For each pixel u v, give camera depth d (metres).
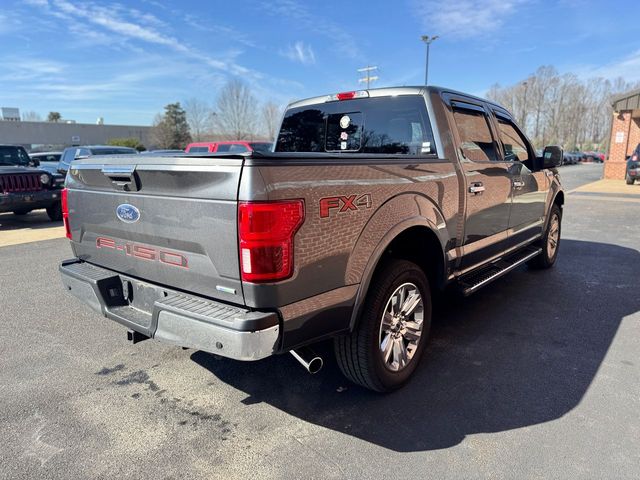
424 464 2.30
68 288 3.12
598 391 2.96
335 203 2.34
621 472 2.21
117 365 3.43
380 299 2.72
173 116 56.78
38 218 11.48
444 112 3.43
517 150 4.61
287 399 2.95
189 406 2.88
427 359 3.44
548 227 5.51
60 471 2.28
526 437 2.50
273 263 2.09
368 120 3.81
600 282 5.31
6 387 3.11
